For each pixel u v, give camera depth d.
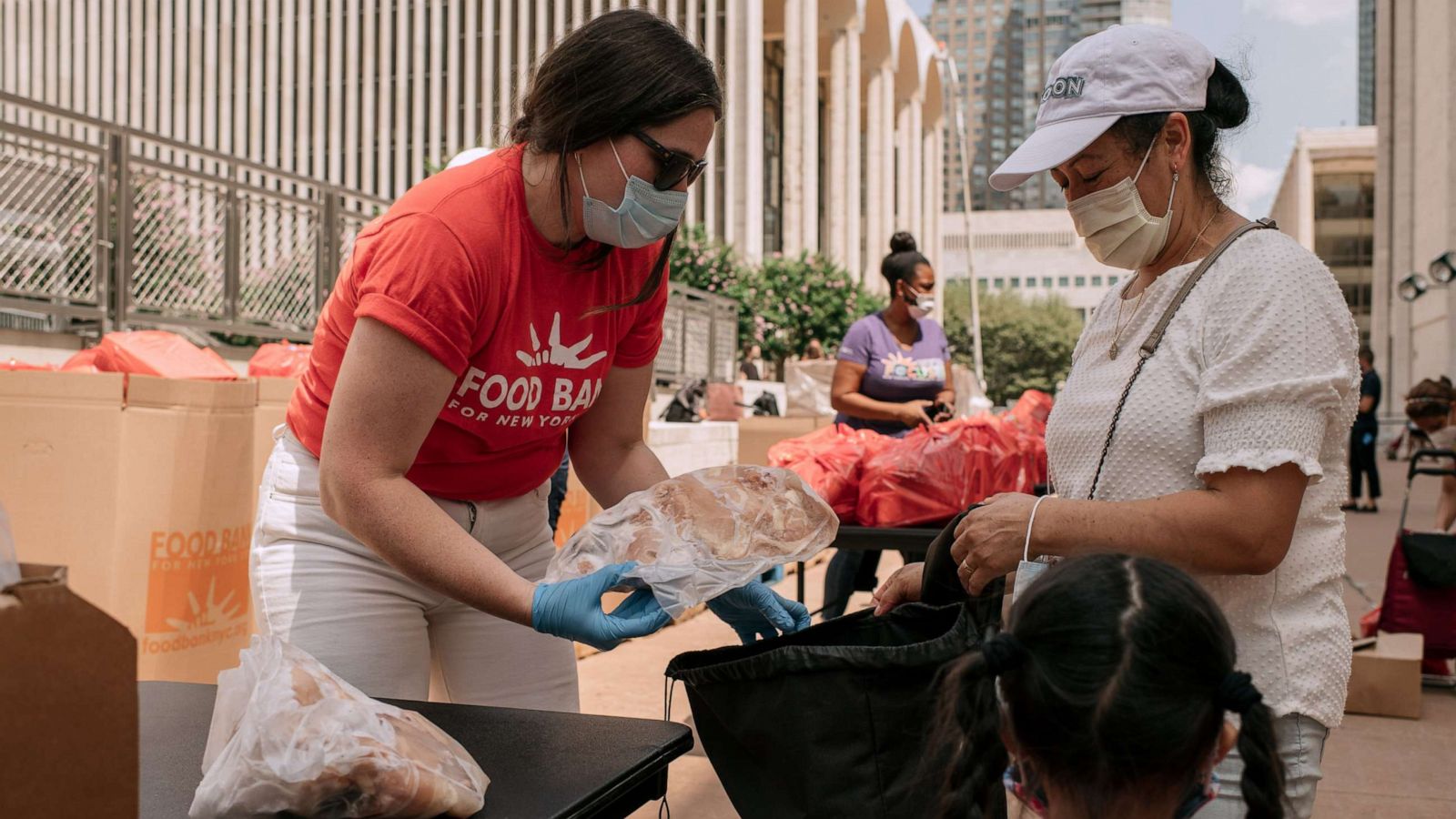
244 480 3.54
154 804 1.20
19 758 0.82
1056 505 1.57
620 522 1.66
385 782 1.13
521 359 1.83
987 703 1.17
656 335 2.14
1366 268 72.50
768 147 42.03
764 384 14.80
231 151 41.00
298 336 7.44
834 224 39.19
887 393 5.22
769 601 1.79
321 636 1.88
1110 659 1.09
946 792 1.17
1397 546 5.23
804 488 1.77
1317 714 1.55
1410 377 33.97
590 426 2.20
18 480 3.23
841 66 39.50
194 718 1.50
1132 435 1.62
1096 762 1.09
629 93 1.67
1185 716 1.08
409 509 1.66
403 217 1.71
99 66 42.06
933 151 56.09
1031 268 89.06
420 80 39.50
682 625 5.89
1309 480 1.49
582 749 1.39
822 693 1.50
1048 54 152.00
